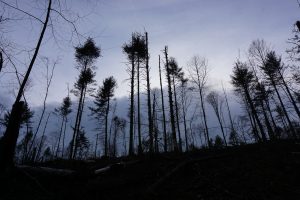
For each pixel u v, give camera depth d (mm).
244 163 9000
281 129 30906
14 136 7020
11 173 6785
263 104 27781
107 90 25828
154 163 10539
